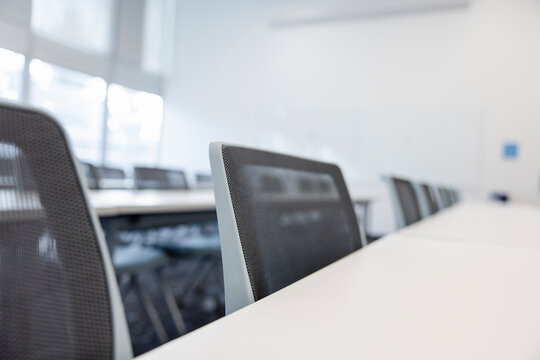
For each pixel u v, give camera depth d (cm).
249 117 639
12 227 43
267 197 80
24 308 43
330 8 570
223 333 46
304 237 89
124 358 49
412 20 550
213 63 664
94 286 48
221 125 657
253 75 639
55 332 44
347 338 46
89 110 586
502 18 509
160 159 695
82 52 564
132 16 632
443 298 64
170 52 693
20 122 46
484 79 514
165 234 374
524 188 494
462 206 359
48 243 46
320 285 68
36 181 46
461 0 513
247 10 645
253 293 68
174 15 691
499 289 71
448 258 99
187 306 262
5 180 44
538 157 489
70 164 50
